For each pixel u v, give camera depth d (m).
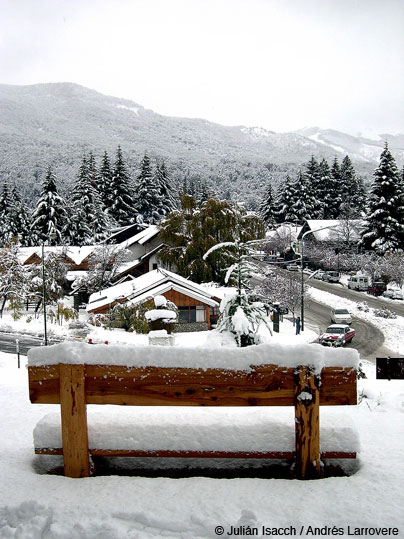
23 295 38.41
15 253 39.97
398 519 2.79
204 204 45.09
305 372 3.29
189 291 33.66
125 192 82.81
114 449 3.46
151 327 26.86
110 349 3.42
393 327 36.38
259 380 3.33
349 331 31.39
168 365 3.37
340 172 99.25
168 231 44.09
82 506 3.02
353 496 3.06
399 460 3.60
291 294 40.34
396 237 59.06
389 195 59.38
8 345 24.95
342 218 70.06
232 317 7.05
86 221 71.69
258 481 3.30
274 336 30.22
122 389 3.40
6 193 78.75
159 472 3.70
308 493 3.11
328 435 3.44
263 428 3.44
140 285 35.19
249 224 43.69
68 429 3.43
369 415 4.99
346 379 3.31
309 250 65.94
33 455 3.93
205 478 3.37
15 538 2.77
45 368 3.47
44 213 67.19
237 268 7.55
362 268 57.69
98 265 46.97
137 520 2.89
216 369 3.34
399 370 8.36
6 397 6.38
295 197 91.69
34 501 3.05
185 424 3.50
